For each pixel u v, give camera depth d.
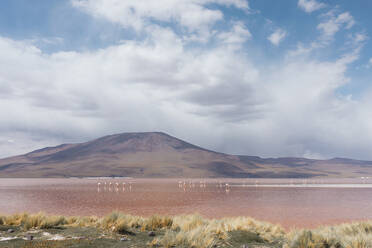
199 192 91.81
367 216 37.25
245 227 16.03
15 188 109.00
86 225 15.52
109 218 15.59
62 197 66.31
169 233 12.46
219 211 41.81
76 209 42.78
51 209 42.62
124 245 11.36
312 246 11.65
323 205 51.12
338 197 69.69
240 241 13.68
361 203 54.91
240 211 41.91
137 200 59.94
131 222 15.55
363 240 11.63
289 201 59.03
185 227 15.02
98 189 107.75
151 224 15.80
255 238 14.38
